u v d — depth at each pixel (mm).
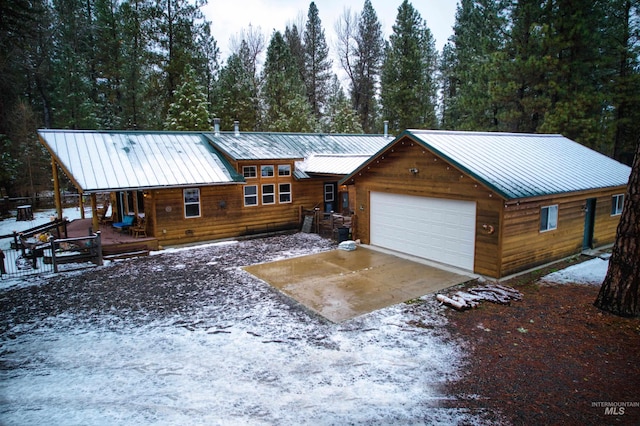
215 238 15578
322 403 5055
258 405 5020
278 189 17297
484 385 5418
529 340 6723
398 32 32094
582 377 5574
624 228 7559
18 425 4629
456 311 8070
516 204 9930
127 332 7301
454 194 10820
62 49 29125
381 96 33469
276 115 33375
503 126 25250
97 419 4742
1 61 23625
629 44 22219
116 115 31203
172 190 14305
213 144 16766
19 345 6824
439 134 12570
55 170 14766
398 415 4793
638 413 4773
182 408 4965
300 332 7188
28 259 12484
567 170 12477
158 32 30000
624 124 22562
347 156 18578
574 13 20328
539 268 10844
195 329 7387
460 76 29734
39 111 31656
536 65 20719
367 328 7312
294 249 14031
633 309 7539
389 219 13352
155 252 13625
